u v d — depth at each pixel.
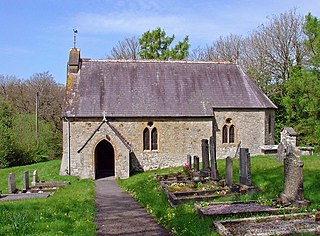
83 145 25.22
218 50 51.97
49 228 9.23
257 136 29.09
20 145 35.41
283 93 39.44
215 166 17.41
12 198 16.08
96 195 17.06
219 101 28.48
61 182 21.36
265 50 41.06
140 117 26.75
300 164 10.89
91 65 29.05
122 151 25.27
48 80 59.75
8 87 58.78
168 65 30.33
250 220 9.07
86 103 26.44
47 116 54.12
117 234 9.30
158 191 15.30
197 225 9.01
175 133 27.45
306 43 28.31
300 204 10.66
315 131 29.05
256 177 16.20
